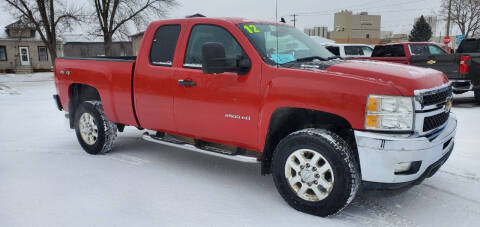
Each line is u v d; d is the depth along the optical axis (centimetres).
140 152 544
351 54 1388
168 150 556
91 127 521
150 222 316
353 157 308
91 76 501
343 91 300
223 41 381
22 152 544
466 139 585
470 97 1106
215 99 374
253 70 349
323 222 316
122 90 464
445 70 910
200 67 391
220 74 369
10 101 1222
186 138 436
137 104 451
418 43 1127
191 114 398
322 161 323
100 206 347
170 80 411
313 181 323
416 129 293
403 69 325
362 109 293
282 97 327
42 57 3912
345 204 309
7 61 3747
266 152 355
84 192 382
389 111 288
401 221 319
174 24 424
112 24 2991
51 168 463
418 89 292
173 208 345
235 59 343
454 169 448
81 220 318
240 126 362
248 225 311
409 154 284
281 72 333
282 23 442
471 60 884
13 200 360
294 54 378
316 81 313
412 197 371
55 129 721
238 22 385
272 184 412
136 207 346
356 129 298
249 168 471
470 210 341
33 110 992
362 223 315
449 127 342
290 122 362
